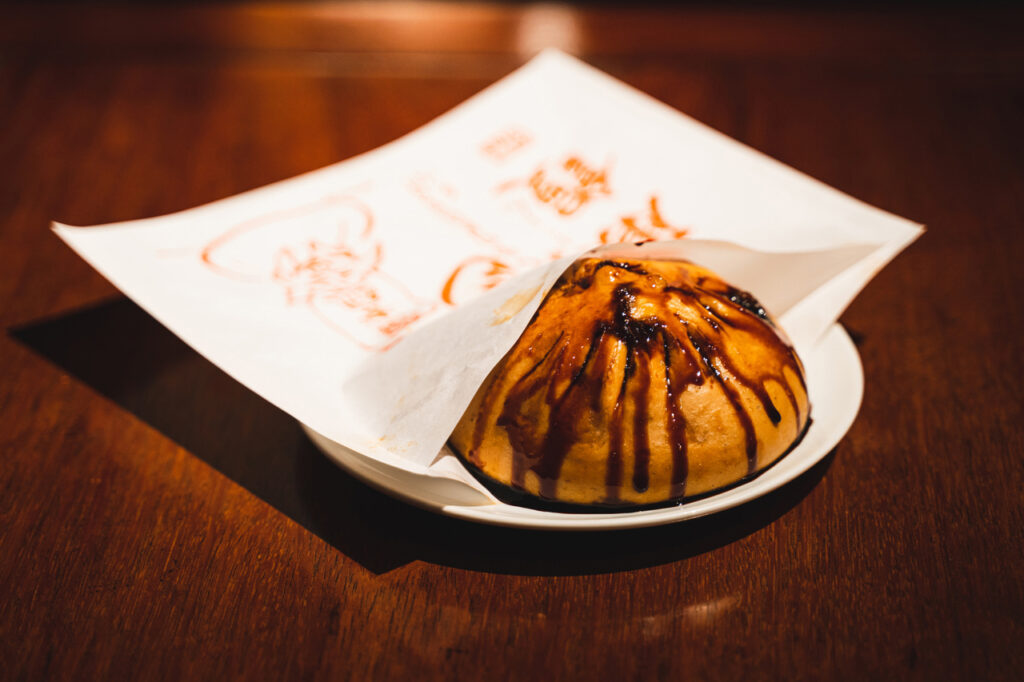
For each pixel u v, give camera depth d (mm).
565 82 488
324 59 622
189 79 605
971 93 578
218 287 405
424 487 351
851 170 522
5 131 559
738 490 352
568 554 353
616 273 368
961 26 650
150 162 536
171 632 337
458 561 352
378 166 460
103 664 330
